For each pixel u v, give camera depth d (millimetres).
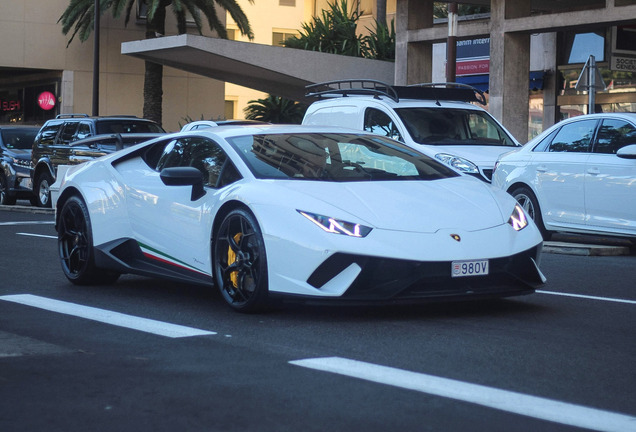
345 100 13773
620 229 10453
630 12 19219
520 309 6492
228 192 6484
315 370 4605
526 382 4363
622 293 7402
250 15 62531
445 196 6383
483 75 27875
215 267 6547
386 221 5953
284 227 5992
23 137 23828
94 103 34531
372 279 5812
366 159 6898
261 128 7277
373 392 4168
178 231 6930
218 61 30000
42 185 21484
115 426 3668
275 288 6035
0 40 45062
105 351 5090
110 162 7867
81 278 7844
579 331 5684
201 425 3674
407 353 5012
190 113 48719
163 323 5973
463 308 6512
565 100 25922
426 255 5812
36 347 5203
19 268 9117
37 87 48219
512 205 6527
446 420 3734
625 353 5043
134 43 30828
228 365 4730
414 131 12664
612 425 3676
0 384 4352
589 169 10734
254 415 3807
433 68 29828
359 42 34750
